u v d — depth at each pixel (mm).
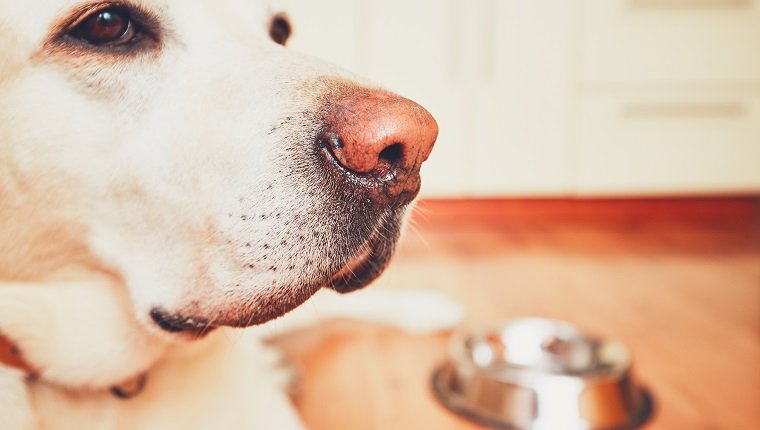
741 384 605
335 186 349
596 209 1221
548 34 1116
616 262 986
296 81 362
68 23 364
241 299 362
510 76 1129
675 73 1127
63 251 387
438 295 792
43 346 392
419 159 345
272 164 353
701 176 1169
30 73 365
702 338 701
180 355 426
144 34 382
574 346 622
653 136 1154
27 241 384
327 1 1091
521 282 903
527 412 553
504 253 1045
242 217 356
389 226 376
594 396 548
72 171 375
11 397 386
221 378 440
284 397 514
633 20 1108
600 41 1116
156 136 371
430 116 342
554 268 963
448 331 750
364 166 342
